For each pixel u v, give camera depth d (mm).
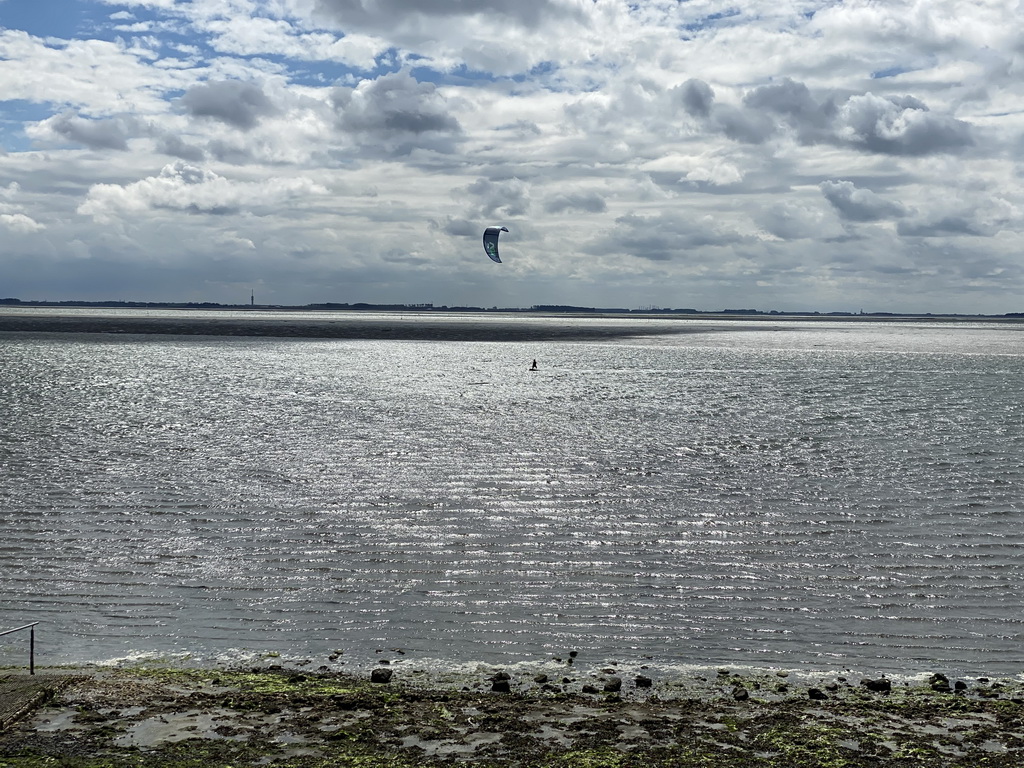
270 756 13805
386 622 20375
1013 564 24344
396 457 38750
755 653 18734
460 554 25188
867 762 13734
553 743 14383
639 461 38219
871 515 29312
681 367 91812
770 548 25812
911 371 87125
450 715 15469
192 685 16641
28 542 25875
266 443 42000
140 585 22609
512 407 56531
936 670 17938
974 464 37406
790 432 46406
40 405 54750
